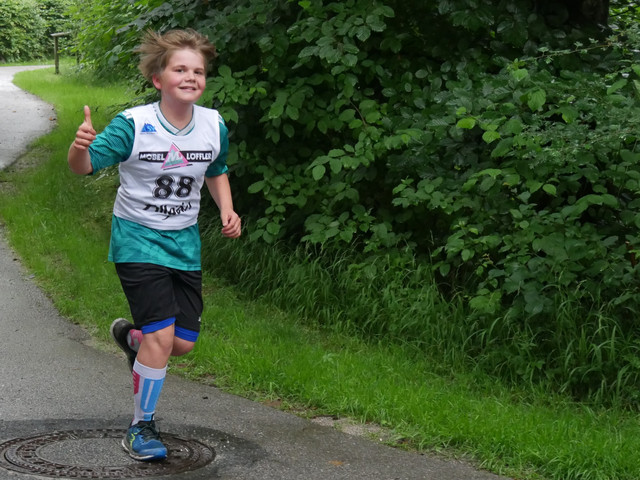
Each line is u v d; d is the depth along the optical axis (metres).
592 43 11.09
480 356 9.52
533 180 9.48
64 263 12.51
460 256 10.57
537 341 9.47
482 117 9.74
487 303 9.37
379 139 11.03
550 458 6.62
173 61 6.05
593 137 9.25
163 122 6.11
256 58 12.27
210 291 11.77
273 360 8.90
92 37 16.11
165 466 6.13
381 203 11.76
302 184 11.79
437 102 10.77
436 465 6.56
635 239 9.13
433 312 10.11
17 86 34.03
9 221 14.55
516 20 10.87
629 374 8.79
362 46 11.55
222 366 8.73
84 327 10.13
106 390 7.94
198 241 6.45
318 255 11.73
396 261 10.75
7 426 6.83
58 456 6.21
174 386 8.23
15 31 56.22
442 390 8.52
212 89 11.47
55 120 24.75
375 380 8.49
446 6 10.79
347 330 10.48
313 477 6.11
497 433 6.98
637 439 7.20
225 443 6.73
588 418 8.09
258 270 11.93
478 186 10.15
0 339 9.46
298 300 11.10
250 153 12.34
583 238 9.30
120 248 6.20
